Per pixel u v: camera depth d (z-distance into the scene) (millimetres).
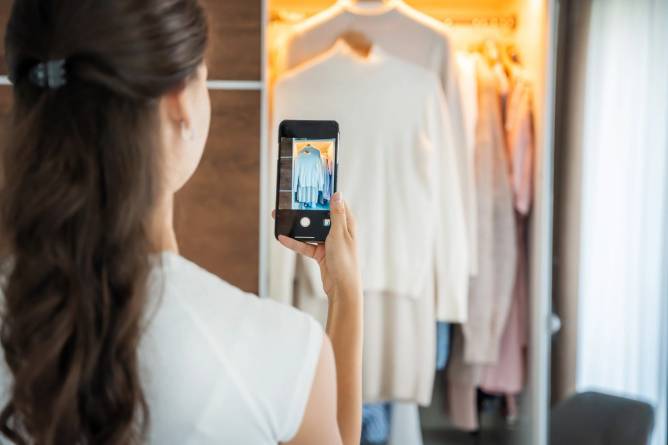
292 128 995
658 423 2312
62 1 598
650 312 2324
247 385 601
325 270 871
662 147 2297
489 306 2291
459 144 2209
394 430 2297
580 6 2316
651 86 2305
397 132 2131
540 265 2234
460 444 2635
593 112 2330
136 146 593
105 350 572
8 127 627
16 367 598
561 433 1907
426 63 2182
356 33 2189
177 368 597
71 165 583
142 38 592
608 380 2371
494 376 2381
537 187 2232
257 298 647
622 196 2336
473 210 2240
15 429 621
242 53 2049
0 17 2029
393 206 2146
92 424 578
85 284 574
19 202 589
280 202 990
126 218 583
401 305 2186
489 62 2379
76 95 594
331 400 647
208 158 2062
